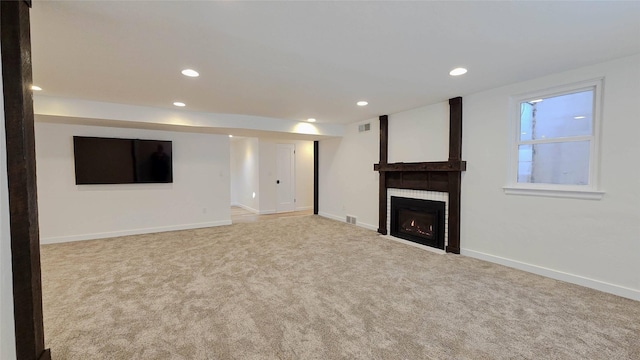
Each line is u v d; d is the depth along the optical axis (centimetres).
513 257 336
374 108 453
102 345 189
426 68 276
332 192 671
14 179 141
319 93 364
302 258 368
